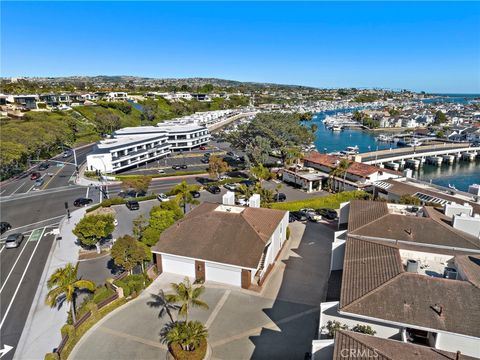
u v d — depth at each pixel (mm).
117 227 57281
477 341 22594
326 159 96500
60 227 57656
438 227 36562
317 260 45594
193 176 95188
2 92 196875
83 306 33844
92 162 94938
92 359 28297
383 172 80750
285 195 78000
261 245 39125
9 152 88312
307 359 27234
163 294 37500
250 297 36719
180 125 159375
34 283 40281
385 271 28500
